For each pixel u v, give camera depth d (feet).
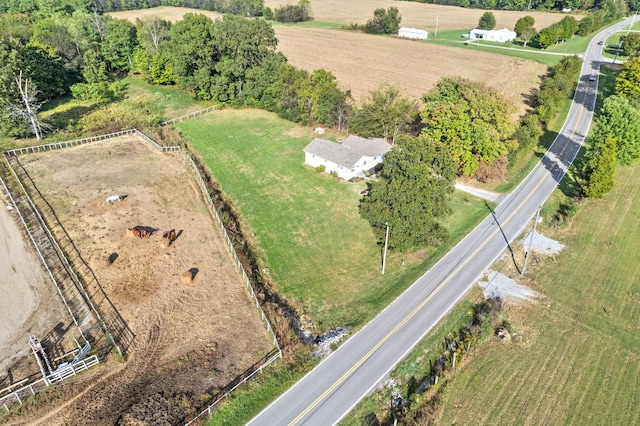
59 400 108.17
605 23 521.24
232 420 103.76
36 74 286.87
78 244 163.32
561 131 260.01
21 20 403.75
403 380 114.01
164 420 102.83
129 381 113.19
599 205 191.83
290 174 215.31
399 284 146.72
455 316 133.39
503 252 161.79
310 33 483.10
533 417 105.50
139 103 292.81
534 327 131.34
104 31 363.35
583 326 132.05
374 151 213.05
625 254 162.81
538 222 179.42
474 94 205.98
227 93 294.87
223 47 287.28
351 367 117.39
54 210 183.52
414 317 133.08
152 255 158.51
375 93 247.50
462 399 109.60
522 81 337.72
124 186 202.90
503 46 440.04
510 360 120.57
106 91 307.99
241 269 152.35
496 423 104.06
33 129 245.65
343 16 572.10
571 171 216.54
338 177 211.41
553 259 159.22
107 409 105.81
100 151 237.66
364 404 107.65
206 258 158.30
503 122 201.46
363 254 162.20
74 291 142.10
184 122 277.64
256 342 125.08
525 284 147.23
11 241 164.76
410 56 399.03
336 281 149.69
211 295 141.69
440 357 120.47
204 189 200.13
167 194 197.77
